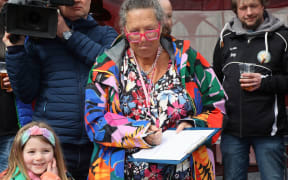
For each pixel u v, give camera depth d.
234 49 3.41
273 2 5.82
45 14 2.39
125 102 2.21
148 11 2.13
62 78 2.56
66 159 2.56
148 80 2.25
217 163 5.30
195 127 2.19
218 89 2.32
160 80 2.26
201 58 2.36
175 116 2.21
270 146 3.29
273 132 3.26
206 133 2.11
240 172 3.39
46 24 2.41
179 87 2.24
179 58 2.26
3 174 2.57
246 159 3.41
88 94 2.23
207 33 5.97
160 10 2.18
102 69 2.23
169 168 2.14
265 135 3.27
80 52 2.54
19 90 2.59
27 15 2.38
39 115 2.60
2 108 3.12
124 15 2.19
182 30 5.96
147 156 2.02
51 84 2.56
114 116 2.18
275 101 3.28
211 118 2.26
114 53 2.28
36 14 2.39
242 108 3.31
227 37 3.50
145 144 2.06
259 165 3.35
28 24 2.39
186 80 2.28
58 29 2.55
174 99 2.22
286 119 3.34
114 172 2.13
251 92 3.29
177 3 5.97
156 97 2.22
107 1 5.58
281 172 3.32
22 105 3.16
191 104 2.24
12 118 3.16
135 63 2.27
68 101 2.54
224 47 3.50
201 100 2.32
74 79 2.56
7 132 3.14
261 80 3.23
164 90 2.23
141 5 2.13
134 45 2.18
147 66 2.28
